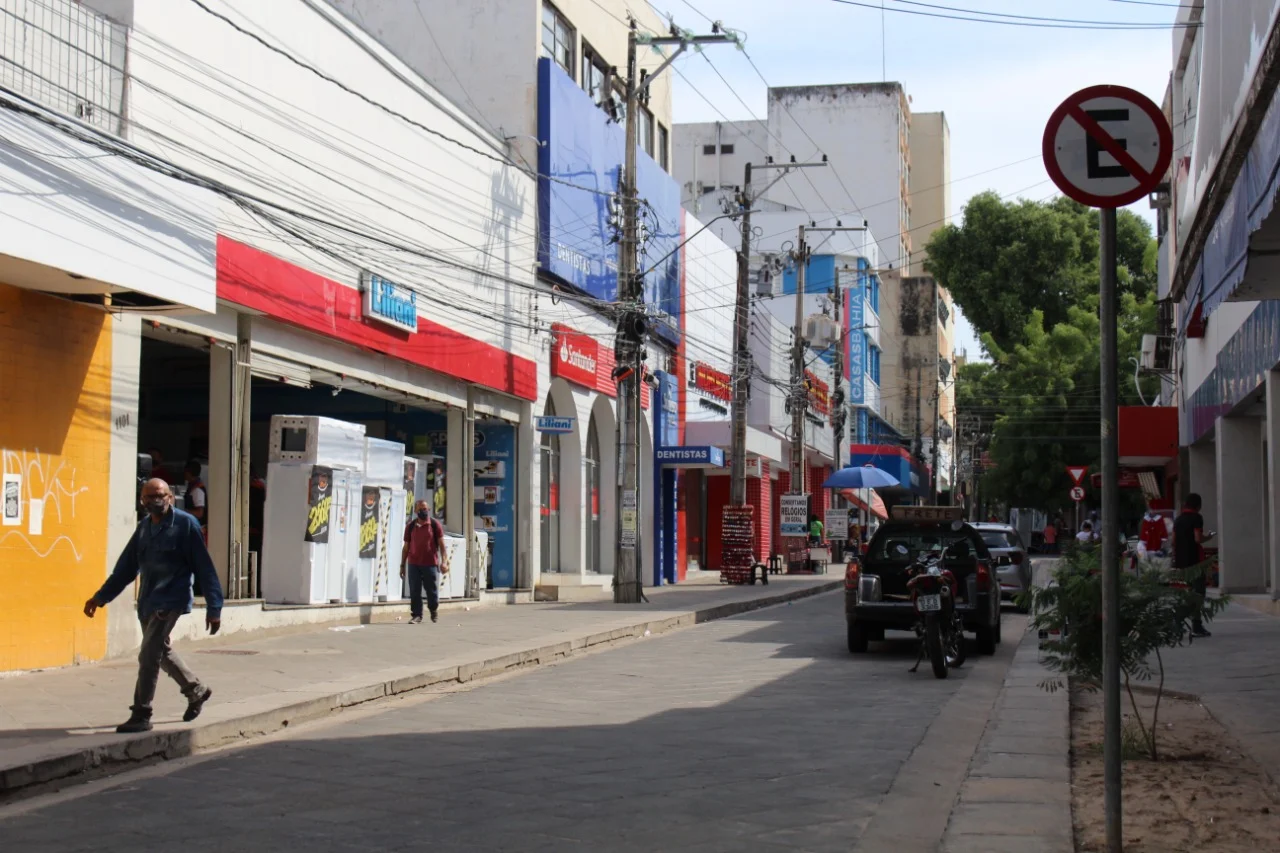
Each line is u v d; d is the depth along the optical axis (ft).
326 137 60.64
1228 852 21.75
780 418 154.81
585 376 97.14
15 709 34.24
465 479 78.38
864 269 216.33
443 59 91.56
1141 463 128.26
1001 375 203.10
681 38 85.71
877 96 260.42
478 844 22.54
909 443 276.21
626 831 23.53
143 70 47.29
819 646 60.75
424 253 65.67
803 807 25.66
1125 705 39.58
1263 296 34.88
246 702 36.58
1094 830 23.25
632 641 64.08
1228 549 84.89
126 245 41.63
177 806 25.59
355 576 64.75
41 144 37.88
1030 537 262.06
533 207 87.86
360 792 26.89
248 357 54.34
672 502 119.55
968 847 21.63
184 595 32.04
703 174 258.37
